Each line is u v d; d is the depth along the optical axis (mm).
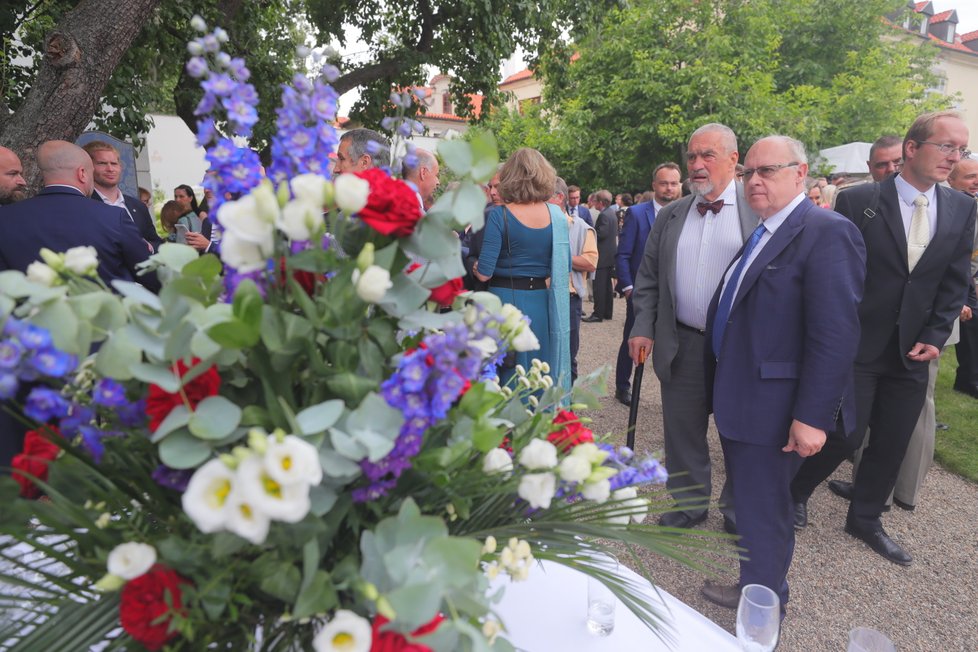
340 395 625
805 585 2598
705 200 2545
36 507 577
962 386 5012
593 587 1090
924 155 2492
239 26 7227
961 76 31203
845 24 16938
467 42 8500
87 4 3189
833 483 3451
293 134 667
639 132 14891
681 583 2531
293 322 604
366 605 598
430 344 587
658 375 2703
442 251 665
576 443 805
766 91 13812
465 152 651
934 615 2432
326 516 633
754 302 1991
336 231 659
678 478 2742
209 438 554
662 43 14797
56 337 546
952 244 2555
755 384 1993
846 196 2795
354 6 8781
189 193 6090
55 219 2125
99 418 650
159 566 579
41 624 633
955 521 3141
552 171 2842
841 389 1844
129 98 5273
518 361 2875
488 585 660
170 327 584
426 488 725
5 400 603
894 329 2621
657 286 2799
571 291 4324
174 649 573
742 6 14891
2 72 4699
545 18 8570
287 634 639
